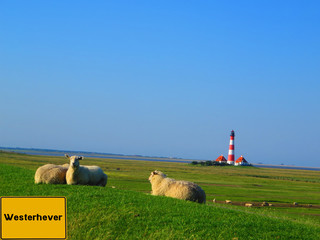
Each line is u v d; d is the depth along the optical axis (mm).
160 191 22438
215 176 92125
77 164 23891
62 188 21500
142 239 13297
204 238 13500
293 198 47938
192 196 21594
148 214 15836
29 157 132375
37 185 22750
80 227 14125
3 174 29125
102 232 13797
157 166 144750
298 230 16062
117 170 95688
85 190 20625
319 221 27188
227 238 13695
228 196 45062
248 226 15492
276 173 155375
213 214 16828
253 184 72062
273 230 15469
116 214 15383
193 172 106375
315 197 51625
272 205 38969
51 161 107812
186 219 15406
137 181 57281
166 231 13859
